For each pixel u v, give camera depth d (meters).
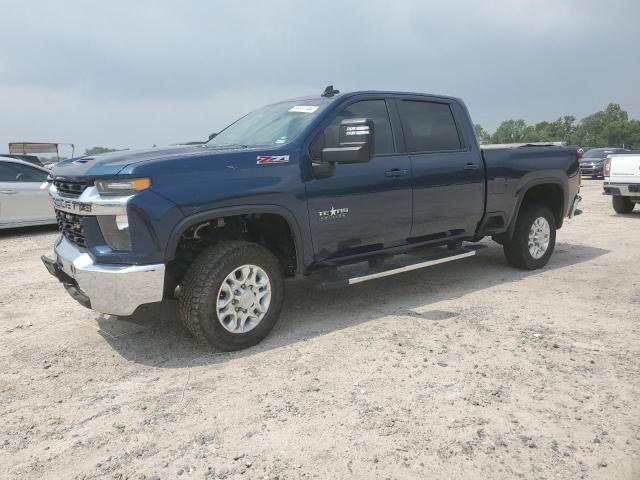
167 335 4.38
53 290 5.93
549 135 133.00
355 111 4.68
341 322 4.65
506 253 6.38
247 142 4.71
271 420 3.01
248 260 3.96
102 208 3.56
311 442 2.78
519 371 3.58
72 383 3.56
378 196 4.68
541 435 2.81
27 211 9.97
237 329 4.00
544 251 6.46
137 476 2.54
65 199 3.95
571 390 3.30
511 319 4.64
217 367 3.75
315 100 4.79
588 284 5.77
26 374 3.71
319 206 4.30
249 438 2.84
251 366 3.75
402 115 5.03
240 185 3.86
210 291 3.79
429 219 5.16
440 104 5.42
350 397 3.26
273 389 3.39
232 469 2.57
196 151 4.05
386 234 4.84
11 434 2.95
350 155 4.00
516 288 5.65
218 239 4.23
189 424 3.00
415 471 2.53
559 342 4.09
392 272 4.82
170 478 2.52
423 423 2.94
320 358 3.86
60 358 3.98
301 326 4.57
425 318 4.71
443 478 2.47
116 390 3.44
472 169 5.47
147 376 3.64
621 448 2.69
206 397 3.31
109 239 3.67
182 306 3.89
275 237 4.44
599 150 26.58
